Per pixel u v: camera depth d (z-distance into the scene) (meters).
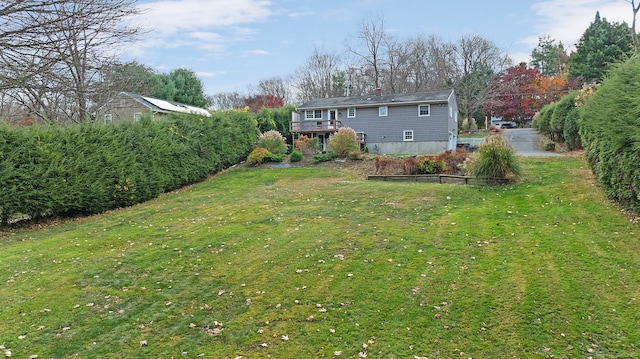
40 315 4.30
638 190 6.66
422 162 14.10
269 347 3.61
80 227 9.02
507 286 4.62
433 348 3.53
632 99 6.48
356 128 29.62
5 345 3.68
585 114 9.75
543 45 54.53
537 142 25.92
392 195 10.60
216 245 6.77
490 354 3.43
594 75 37.66
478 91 42.38
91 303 4.58
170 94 36.66
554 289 4.47
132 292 4.89
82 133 11.00
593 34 39.53
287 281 5.05
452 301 4.34
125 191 11.77
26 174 9.29
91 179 10.75
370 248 6.25
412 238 6.68
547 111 26.80
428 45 43.84
